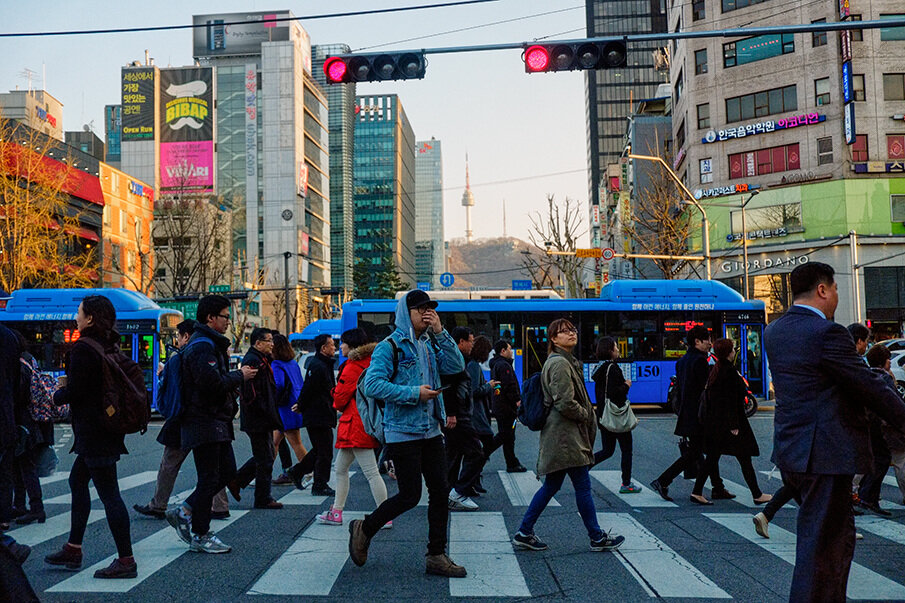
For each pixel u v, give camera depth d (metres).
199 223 62.47
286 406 9.10
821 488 3.68
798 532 3.78
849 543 3.67
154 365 20.61
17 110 70.69
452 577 5.15
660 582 5.05
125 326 20.67
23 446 6.68
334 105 167.75
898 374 19.98
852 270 32.34
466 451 7.79
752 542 6.23
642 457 12.01
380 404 5.43
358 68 10.16
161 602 4.58
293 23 111.00
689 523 6.99
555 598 4.71
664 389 20.23
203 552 5.79
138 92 104.50
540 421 5.84
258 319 74.00
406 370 5.18
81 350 5.02
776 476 9.98
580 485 5.93
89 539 6.31
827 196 35.81
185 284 58.56
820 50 36.62
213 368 5.69
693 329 8.27
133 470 10.72
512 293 21.33
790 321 3.94
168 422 7.13
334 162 166.25
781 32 9.43
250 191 104.06
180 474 10.23
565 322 5.96
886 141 35.41
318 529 6.68
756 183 38.56
